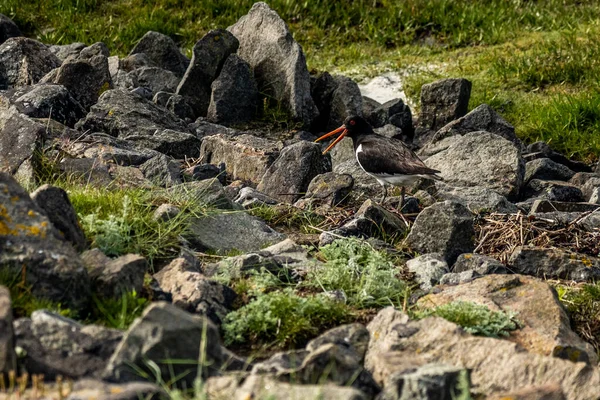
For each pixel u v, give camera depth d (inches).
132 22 1940.2
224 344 610.2
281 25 1456.7
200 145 1192.2
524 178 1190.3
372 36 1959.9
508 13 1972.2
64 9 2001.7
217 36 1441.9
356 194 1035.9
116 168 942.4
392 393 487.5
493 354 545.6
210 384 480.1
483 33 1894.7
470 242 846.5
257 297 657.6
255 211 919.0
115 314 589.6
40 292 575.5
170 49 1579.7
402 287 733.3
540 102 1563.7
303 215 922.7
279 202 973.8
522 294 691.4
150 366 476.7
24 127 947.3
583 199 1178.6
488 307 664.4
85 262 629.3
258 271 724.7
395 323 591.2
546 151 1364.4
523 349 544.7
